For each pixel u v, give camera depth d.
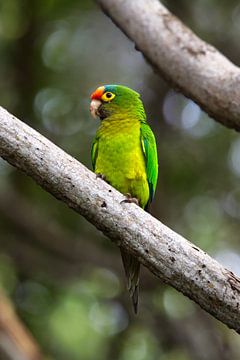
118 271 14.42
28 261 14.76
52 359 13.84
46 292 14.73
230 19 15.33
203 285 6.00
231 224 14.73
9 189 14.57
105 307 14.91
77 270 14.73
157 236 6.00
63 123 14.45
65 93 14.56
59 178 5.97
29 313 14.40
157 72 8.40
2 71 14.59
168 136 14.80
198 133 14.68
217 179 14.52
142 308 14.36
